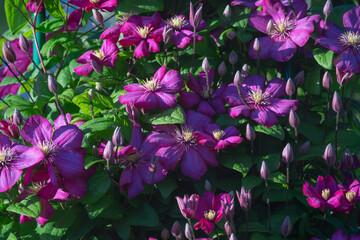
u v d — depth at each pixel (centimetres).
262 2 168
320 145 164
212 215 152
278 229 159
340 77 161
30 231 159
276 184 161
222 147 154
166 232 156
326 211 162
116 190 161
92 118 161
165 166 157
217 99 165
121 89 169
